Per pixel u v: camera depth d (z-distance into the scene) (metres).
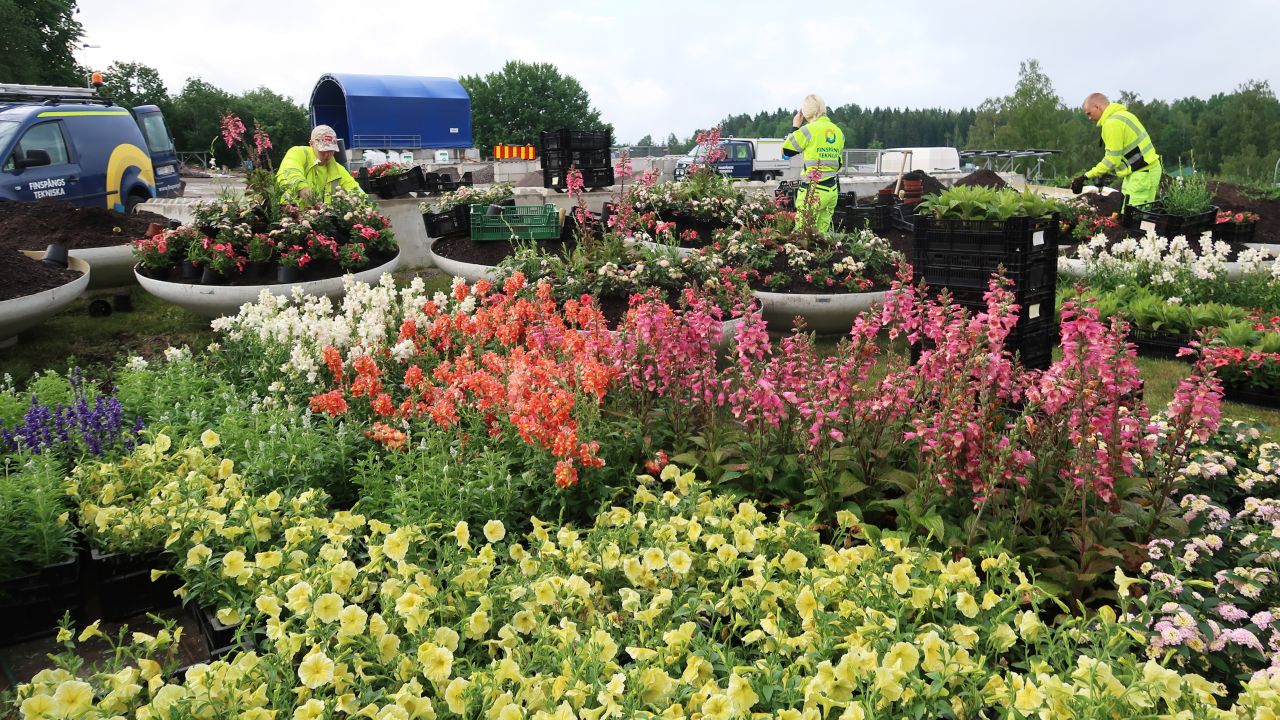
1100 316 7.81
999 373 3.73
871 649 2.44
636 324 4.61
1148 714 2.25
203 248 8.09
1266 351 6.50
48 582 3.60
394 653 2.62
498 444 4.20
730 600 2.84
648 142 29.70
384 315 6.02
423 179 12.37
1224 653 2.77
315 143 9.39
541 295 5.91
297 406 4.87
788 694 2.29
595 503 3.95
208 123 72.00
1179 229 10.40
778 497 3.94
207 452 4.36
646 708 2.31
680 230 9.83
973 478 3.55
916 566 2.92
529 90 69.50
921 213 5.34
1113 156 10.83
